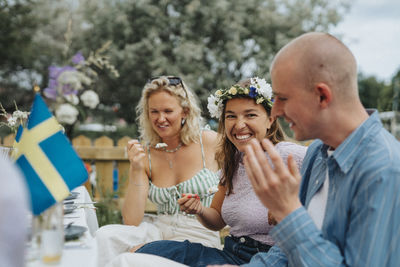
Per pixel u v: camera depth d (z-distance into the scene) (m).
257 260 1.67
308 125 1.38
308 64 1.31
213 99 2.36
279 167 1.26
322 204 1.49
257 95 2.11
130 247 2.33
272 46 12.84
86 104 1.60
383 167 1.22
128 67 12.33
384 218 1.19
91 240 1.59
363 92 22.06
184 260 2.00
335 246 1.28
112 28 12.66
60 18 12.63
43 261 1.27
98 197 5.23
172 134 2.82
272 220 1.97
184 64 11.91
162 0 12.62
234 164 2.21
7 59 13.32
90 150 5.30
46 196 1.30
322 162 1.54
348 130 1.36
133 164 2.61
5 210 0.79
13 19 12.66
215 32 12.82
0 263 0.78
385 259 1.19
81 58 1.73
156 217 2.86
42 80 13.98
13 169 0.85
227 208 2.13
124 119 14.32
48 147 1.37
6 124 2.49
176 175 2.86
